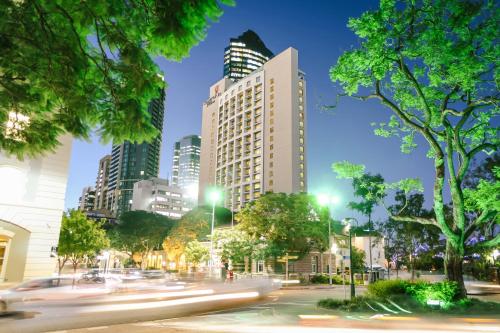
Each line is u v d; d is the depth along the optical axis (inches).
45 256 1222.3
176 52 211.2
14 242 1187.3
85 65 224.4
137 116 236.5
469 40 596.4
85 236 1775.3
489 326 477.4
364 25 595.5
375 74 635.5
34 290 631.8
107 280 1318.9
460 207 697.6
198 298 854.5
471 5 568.1
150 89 235.8
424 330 445.7
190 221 2647.6
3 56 208.2
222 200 5068.9
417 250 2030.0
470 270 2172.7
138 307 706.8
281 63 4825.3
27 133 262.1
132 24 212.8
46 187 1253.7
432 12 589.3
